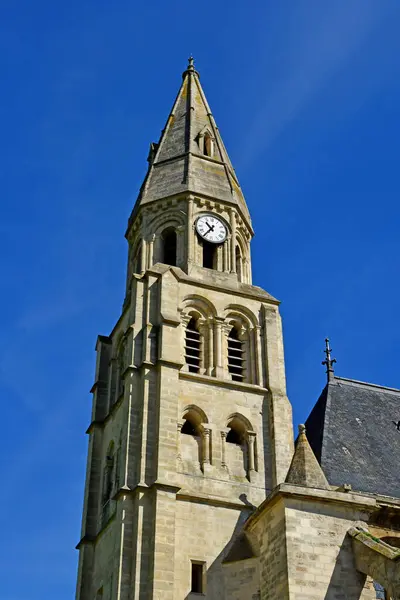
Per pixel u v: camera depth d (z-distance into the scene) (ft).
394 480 153.48
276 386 165.07
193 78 217.97
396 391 179.63
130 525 140.05
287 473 143.54
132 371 156.04
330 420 163.02
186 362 164.35
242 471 154.40
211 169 194.59
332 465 151.12
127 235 196.44
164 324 160.25
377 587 132.98
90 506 163.84
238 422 159.63
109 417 170.09
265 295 177.27
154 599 131.44
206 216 184.34
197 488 147.95
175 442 148.46
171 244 186.80
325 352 179.22
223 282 175.83
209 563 140.67
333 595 120.37
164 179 192.24
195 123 204.33
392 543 138.92
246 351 170.40
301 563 121.80
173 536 138.41
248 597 135.64
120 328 176.96
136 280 167.43
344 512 127.95
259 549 136.26
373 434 164.14
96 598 150.41
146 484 143.13
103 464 167.32
